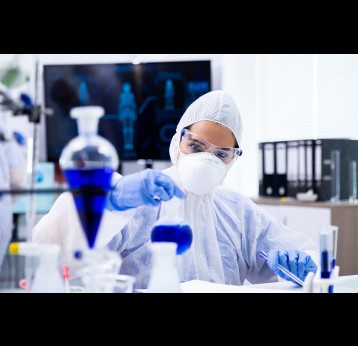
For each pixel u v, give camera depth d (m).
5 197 0.71
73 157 0.70
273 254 1.19
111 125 3.15
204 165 1.18
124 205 0.95
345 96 2.99
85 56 3.14
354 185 2.67
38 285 0.72
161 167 3.20
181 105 3.16
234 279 1.42
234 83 3.33
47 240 1.00
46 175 0.73
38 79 0.74
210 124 1.34
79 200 0.70
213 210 1.45
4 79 0.72
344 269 2.38
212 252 1.35
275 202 2.66
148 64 3.15
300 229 2.51
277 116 3.40
